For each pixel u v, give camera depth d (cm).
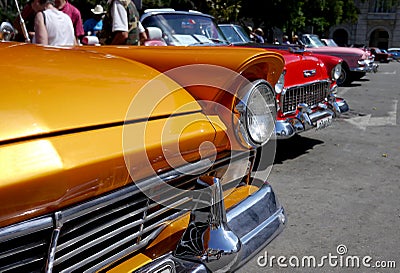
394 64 2825
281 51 502
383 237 301
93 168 128
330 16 2870
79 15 475
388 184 409
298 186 399
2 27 279
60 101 139
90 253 144
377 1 4238
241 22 2388
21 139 121
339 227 314
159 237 169
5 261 122
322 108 494
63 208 126
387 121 720
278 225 202
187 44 498
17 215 115
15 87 138
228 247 162
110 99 151
